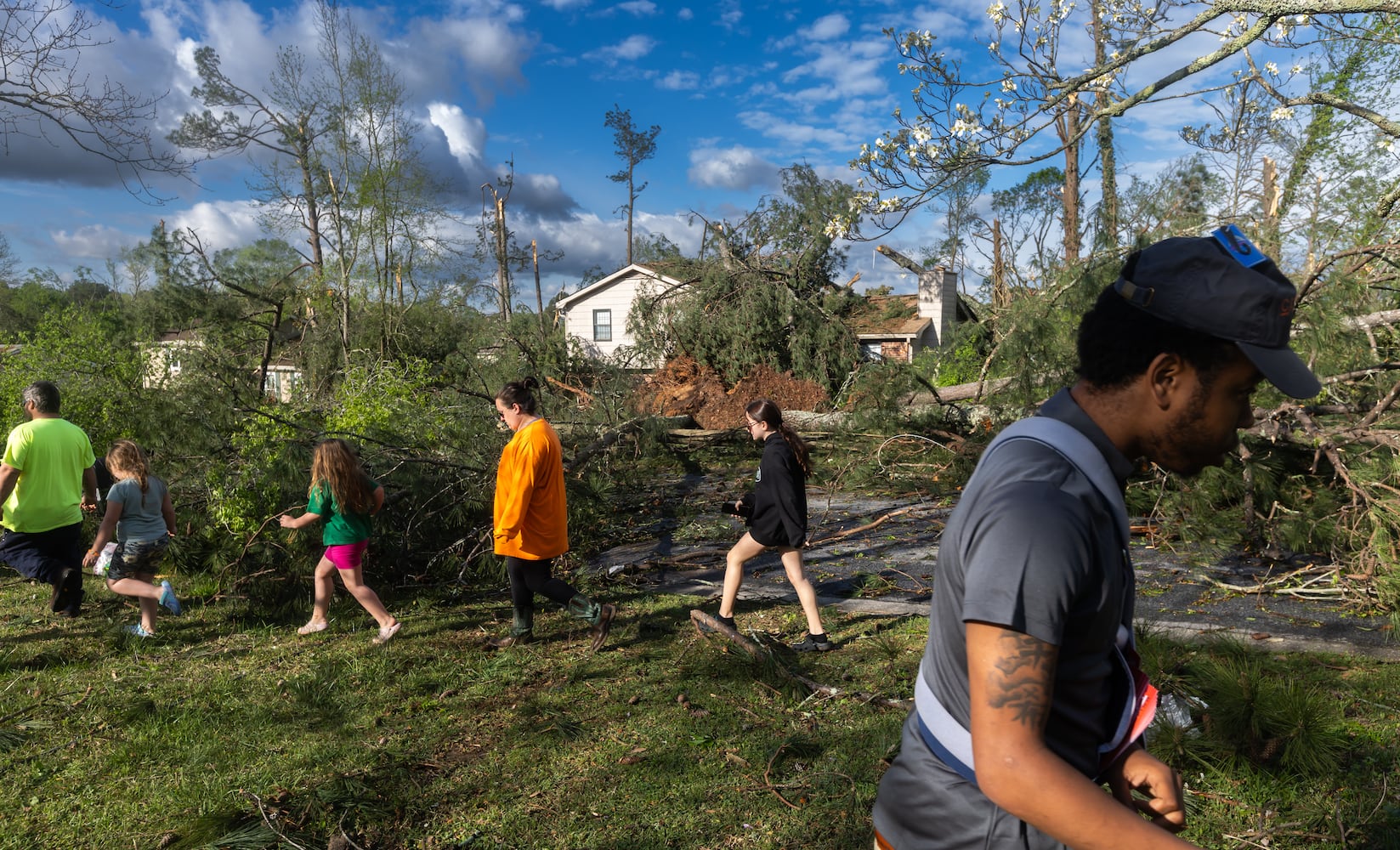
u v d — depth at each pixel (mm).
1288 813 3031
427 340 20328
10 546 5844
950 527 1094
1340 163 9195
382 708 4426
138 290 19344
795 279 18203
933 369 13992
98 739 4082
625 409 14500
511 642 5434
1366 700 4008
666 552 7953
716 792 3449
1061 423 1075
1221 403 1018
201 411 7574
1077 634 999
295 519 5473
